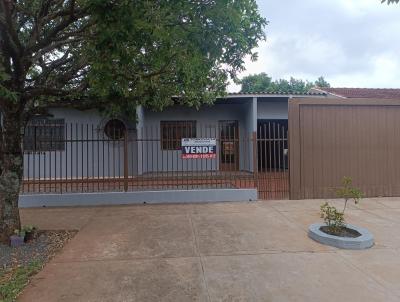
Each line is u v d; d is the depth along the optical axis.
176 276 4.68
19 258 5.53
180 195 10.01
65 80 7.16
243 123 16.50
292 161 10.21
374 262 5.11
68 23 5.89
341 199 10.12
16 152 6.39
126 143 10.23
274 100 15.56
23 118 6.71
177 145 15.88
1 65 5.24
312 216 8.08
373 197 10.39
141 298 4.06
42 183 10.71
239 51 6.32
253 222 7.57
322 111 10.30
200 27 5.50
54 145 13.77
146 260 5.31
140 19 5.00
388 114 10.55
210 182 11.69
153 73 6.85
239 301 3.96
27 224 7.62
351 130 10.39
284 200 10.07
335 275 4.65
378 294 4.08
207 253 5.59
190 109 16.31
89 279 4.62
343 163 10.35
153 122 16.12
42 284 4.49
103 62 5.59
